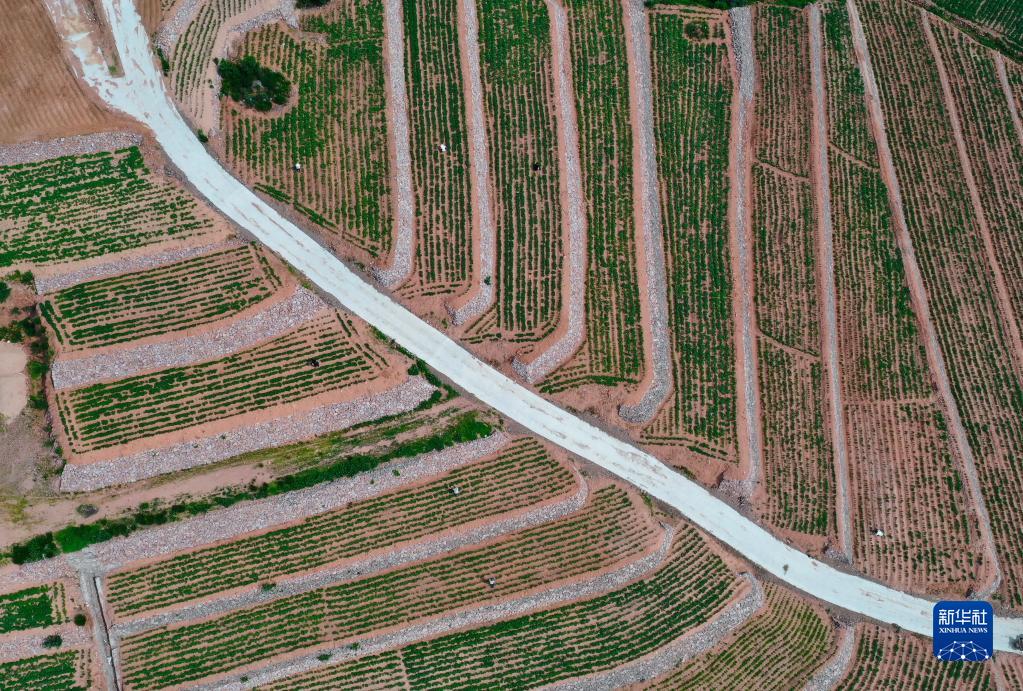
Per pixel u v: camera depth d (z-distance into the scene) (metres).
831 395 73.81
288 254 68.94
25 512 63.22
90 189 69.56
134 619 63.00
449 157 72.75
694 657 65.75
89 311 67.50
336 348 67.25
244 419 65.56
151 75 71.12
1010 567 72.31
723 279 74.56
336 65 73.50
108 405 65.69
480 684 63.47
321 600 64.06
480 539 65.75
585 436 68.94
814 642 67.88
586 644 64.38
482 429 67.00
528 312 70.62
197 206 69.19
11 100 70.88
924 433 74.50
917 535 72.00
